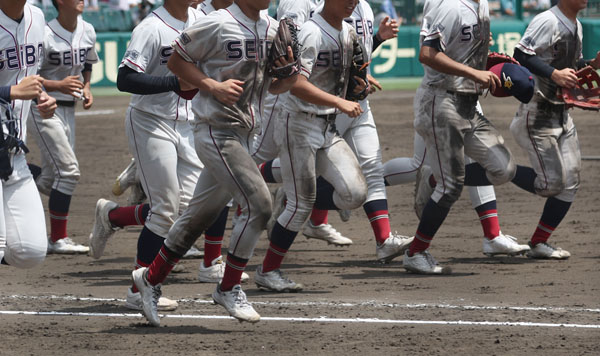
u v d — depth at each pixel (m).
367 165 24.36
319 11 21.58
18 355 15.20
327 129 20.61
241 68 16.61
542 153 24.12
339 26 20.11
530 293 20.33
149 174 19.73
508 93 22.59
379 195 24.50
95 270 24.03
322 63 19.97
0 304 19.45
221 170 16.70
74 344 15.92
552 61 23.97
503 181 22.84
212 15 16.55
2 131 16.47
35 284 21.95
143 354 15.23
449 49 21.91
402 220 32.62
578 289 20.69
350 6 19.83
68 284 21.98
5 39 17.34
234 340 16.19
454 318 17.81
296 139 20.14
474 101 22.42
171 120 20.17
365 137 24.42
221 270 22.31
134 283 18.00
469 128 22.42
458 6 21.69
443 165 22.34
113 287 21.58
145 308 17.20
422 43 21.83
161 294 19.33
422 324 17.31
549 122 24.17
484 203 25.14
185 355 15.16
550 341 15.94
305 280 22.38
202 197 17.05
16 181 17.30
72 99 26.97
